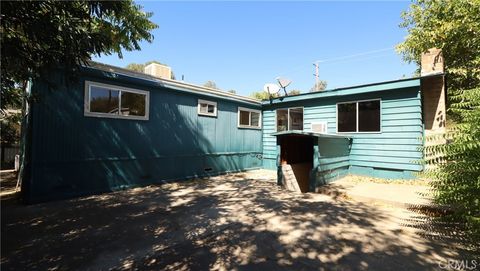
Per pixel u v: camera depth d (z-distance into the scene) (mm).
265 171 11023
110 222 4223
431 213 4523
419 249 3168
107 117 6477
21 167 6930
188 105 8625
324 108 9852
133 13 6633
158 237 3609
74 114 5871
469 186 2529
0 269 2691
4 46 3215
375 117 8469
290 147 7887
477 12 8250
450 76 9828
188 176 8570
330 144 7516
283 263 2855
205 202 5566
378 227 3992
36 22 3260
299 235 3688
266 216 4582
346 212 4812
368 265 2783
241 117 10953
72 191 5855
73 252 3115
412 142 7629
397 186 6797
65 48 3719
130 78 6805
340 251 3148
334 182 7445
